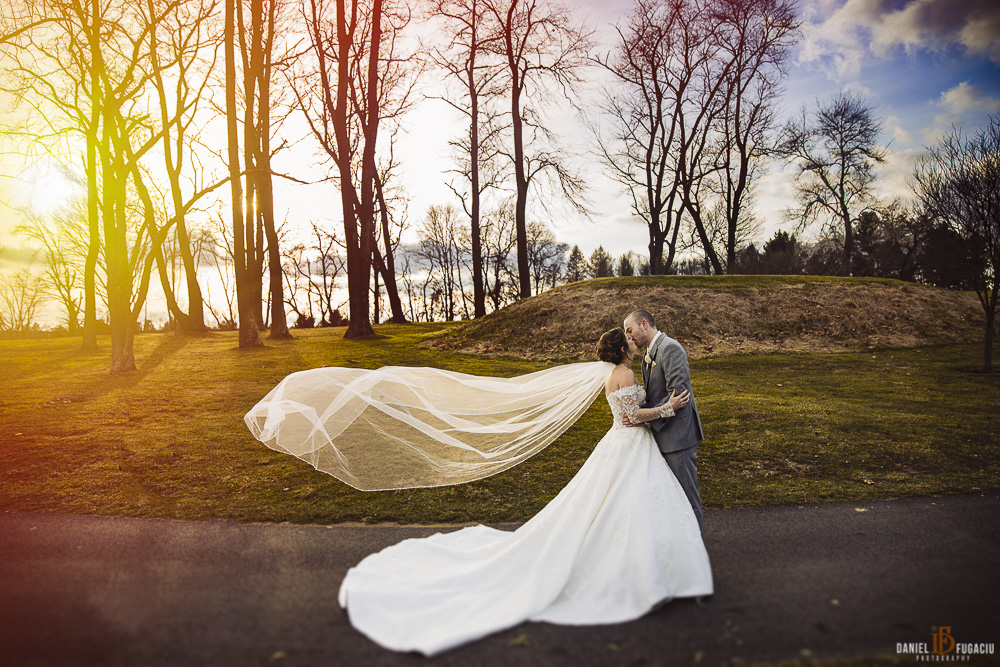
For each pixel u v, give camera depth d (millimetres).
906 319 17469
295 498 6152
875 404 10156
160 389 11648
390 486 5434
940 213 14945
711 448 7777
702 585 3746
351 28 19531
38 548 4805
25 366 14945
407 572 4023
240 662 3055
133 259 13789
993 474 6777
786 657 3074
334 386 5684
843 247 39969
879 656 3082
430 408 5574
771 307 17453
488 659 3082
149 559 4570
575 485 4391
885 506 5824
